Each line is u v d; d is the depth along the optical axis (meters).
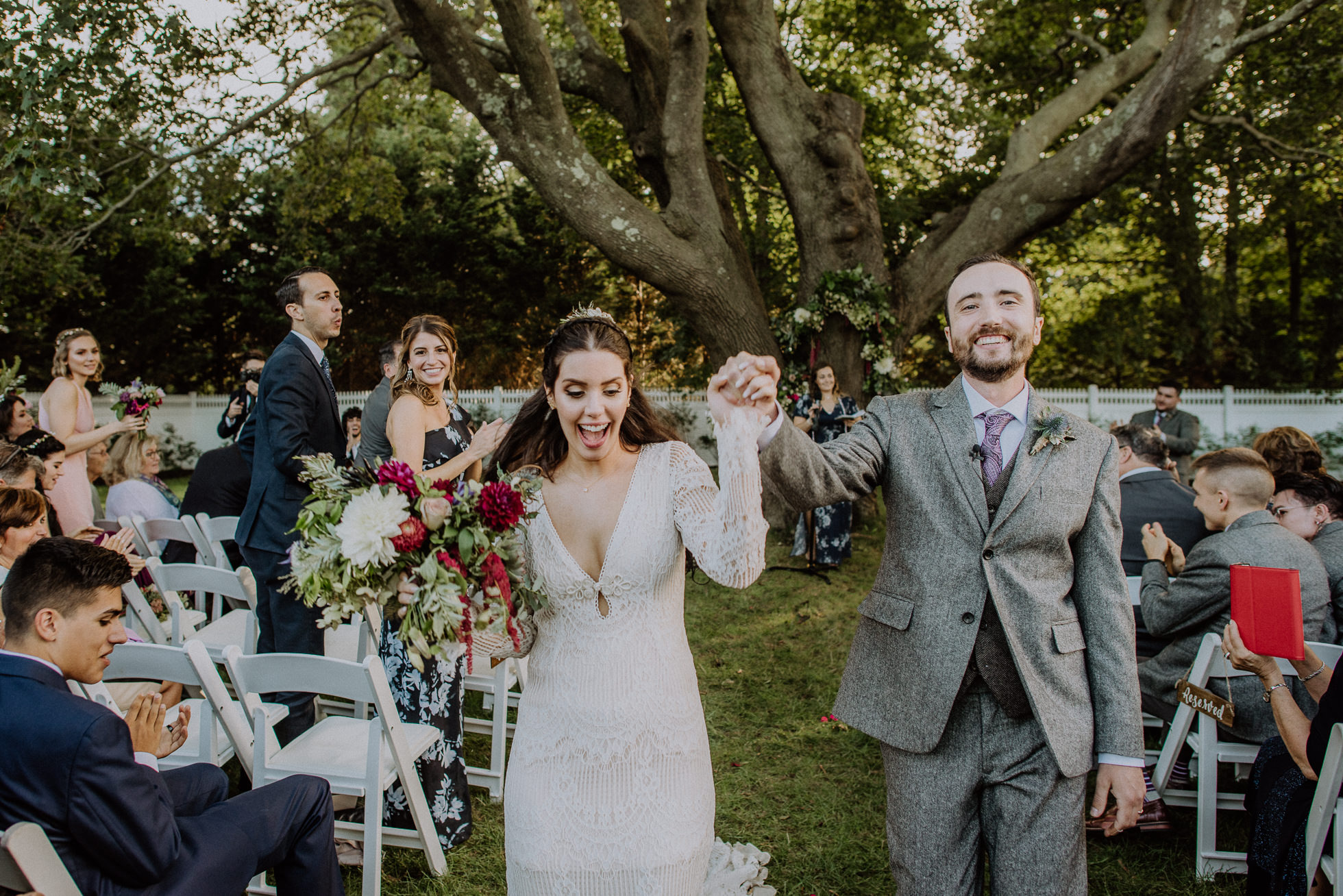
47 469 4.18
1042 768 1.95
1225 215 15.51
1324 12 10.25
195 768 2.54
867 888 2.96
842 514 7.44
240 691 2.75
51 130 7.04
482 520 1.75
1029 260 17.20
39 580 2.07
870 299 8.66
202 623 4.63
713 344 8.77
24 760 1.85
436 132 22.14
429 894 2.84
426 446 3.17
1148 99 7.95
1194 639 3.28
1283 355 17.42
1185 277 15.84
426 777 3.09
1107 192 14.19
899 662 2.05
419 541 1.73
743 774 3.77
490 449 3.19
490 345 22.48
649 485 1.90
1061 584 2.01
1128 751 1.91
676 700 1.88
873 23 11.92
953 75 12.98
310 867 2.34
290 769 2.79
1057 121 9.02
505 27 7.41
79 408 5.26
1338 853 2.24
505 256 21.70
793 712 4.45
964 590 1.99
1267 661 2.47
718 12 9.09
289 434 3.41
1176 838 3.28
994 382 2.07
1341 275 16.50
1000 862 1.97
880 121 14.06
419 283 21.72
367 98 12.88
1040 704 1.91
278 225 20.05
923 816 2.01
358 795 2.76
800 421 7.92
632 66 9.01
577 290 22.61
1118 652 1.97
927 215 14.36
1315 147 12.01
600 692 1.84
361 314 22.42
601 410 1.82
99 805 1.86
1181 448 8.27
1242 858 3.00
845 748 4.03
